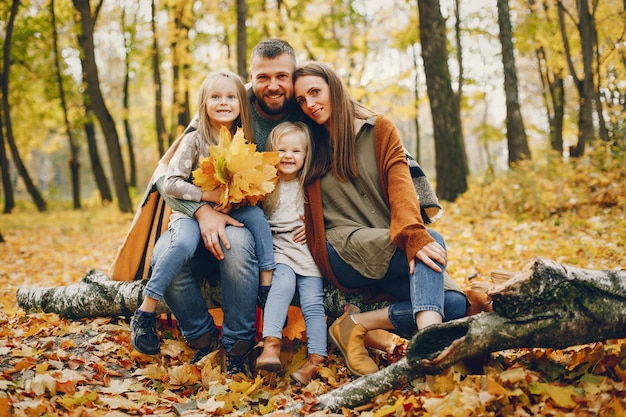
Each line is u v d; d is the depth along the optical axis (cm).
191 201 304
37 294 388
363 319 289
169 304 304
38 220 1499
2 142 1702
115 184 1573
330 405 259
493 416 219
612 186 789
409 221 278
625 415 205
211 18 1838
